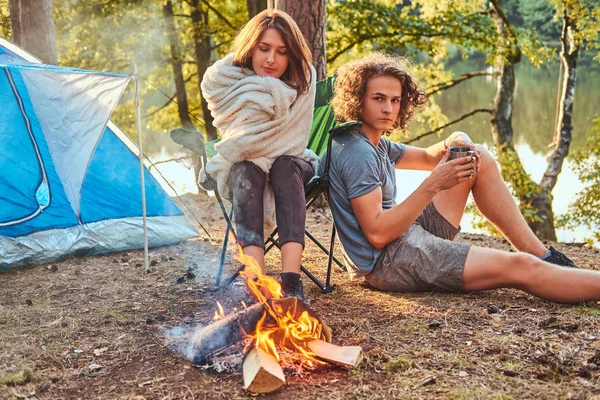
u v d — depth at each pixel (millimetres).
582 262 3939
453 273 2865
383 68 2957
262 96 2797
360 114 3027
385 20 11820
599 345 2344
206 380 2129
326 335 2322
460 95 23656
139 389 2074
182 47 12602
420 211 2820
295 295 2482
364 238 2986
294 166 2754
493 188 2977
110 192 4219
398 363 2209
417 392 2010
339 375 2143
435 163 3297
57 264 3777
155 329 2621
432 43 12211
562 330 2510
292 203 2637
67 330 2605
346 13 11617
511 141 12836
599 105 18469
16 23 7078
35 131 3908
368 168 2885
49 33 6312
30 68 3131
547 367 2186
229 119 2889
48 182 3971
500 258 2807
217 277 3152
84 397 2027
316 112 3701
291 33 2867
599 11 11711
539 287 2773
